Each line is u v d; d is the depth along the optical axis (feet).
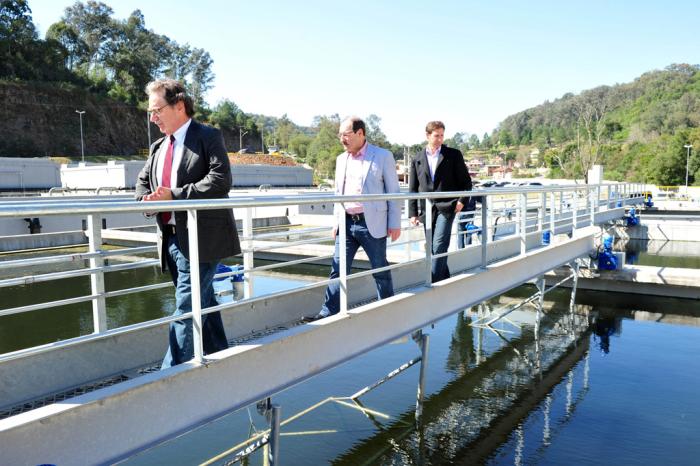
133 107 287.28
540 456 18.44
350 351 13.42
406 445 19.04
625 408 22.44
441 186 18.31
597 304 39.50
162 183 9.45
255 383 10.66
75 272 9.37
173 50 371.97
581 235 35.58
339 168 14.55
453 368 27.07
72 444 7.78
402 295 15.37
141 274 47.88
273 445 13.16
